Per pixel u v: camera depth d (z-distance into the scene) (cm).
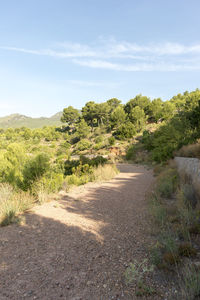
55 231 378
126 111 7825
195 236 323
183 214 393
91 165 1446
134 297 193
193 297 184
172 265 245
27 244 321
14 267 250
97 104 8894
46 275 232
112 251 293
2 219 432
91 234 362
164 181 793
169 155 1684
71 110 11294
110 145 4628
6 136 11831
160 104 6594
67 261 265
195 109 2386
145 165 2128
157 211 432
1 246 314
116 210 525
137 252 288
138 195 699
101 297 193
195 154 1038
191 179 719
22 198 603
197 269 224
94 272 238
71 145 7631
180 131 2017
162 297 192
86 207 562
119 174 1399
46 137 9912
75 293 200
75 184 991
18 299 190
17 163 1025
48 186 733
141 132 5006
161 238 316
